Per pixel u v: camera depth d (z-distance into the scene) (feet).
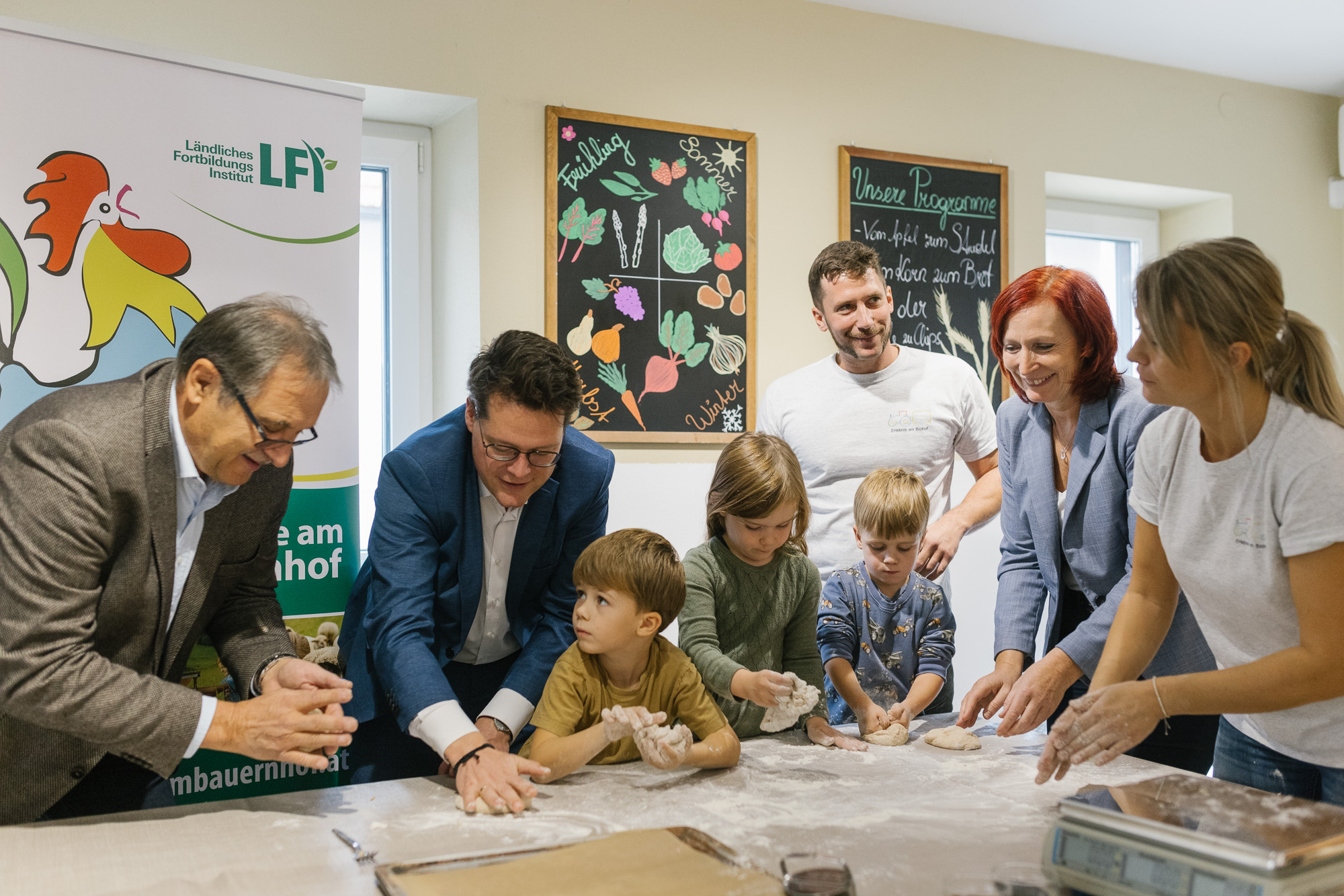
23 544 3.66
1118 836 3.14
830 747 5.10
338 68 7.86
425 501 5.00
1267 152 12.04
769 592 5.44
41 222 5.51
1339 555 3.68
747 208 9.37
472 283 8.48
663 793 4.30
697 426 9.19
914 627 6.30
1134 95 11.25
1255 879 2.77
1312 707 4.14
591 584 4.61
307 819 3.98
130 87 5.72
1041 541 6.03
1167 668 5.56
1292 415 3.87
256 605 4.89
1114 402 5.66
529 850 3.43
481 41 8.34
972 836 3.74
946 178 10.23
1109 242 12.40
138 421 3.96
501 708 4.99
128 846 3.65
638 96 8.95
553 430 4.60
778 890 3.04
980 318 10.44
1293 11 10.02
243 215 6.09
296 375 3.89
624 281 8.88
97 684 3.73
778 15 9.52
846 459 7.66
